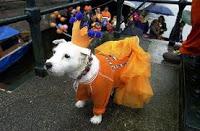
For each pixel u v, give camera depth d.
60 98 1.76
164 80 2.11
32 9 1.75
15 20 1.66
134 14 2.99
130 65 1.56
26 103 1.69
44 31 2.93
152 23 4.63
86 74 1.34
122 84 1.62
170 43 2.91
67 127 1.49
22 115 1.57
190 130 1.37
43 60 2.01
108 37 2.30
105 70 1.41
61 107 1.66
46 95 1.79
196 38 1.71
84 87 1.46
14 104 1.67
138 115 1.64
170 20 5.34
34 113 1.59
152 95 1.75
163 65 2.40
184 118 1.45
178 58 2.44
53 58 1.23
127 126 1.53
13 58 2.69
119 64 1.56
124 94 1.63
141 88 1.58
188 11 2.56
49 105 1.68
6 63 2.59
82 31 1.39
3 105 1.66
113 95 1.73
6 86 1.94
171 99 1.84
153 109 1.71
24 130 1.45
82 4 2.20
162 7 5.48
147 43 2.96
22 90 1.84
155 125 1.56
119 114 1.63
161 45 2.92
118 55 1.60
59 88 1.88
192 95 1.65
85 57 1.30
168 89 1.97
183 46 1.85
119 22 2.69
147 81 1.64
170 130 1.52
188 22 2.45
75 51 1.25
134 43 1.62
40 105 1.67
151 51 2.74
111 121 1.57
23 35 3.05
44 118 1.55
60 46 1.28
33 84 1.92
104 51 1.60
